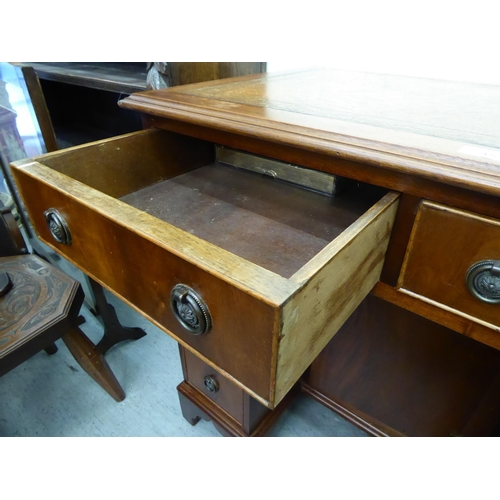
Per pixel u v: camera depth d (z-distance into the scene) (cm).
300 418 94
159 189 71
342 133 48
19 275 85
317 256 35
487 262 42
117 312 126
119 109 118
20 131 101
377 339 73
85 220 48
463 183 38
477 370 62
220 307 35
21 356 70
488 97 68
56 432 89
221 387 73
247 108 60
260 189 69
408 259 49
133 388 100
